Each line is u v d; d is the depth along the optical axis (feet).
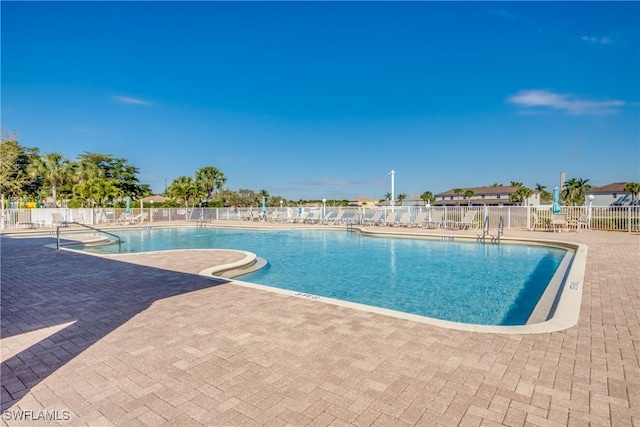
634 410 7.82
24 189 108.17
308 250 42.78
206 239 56.75
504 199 186.60
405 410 7.93
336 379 9.36
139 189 157.48
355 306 16.02
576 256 28.17
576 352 10.80
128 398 8.63
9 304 16.79
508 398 8.36
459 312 19.10
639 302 15.93
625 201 161.38
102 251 42.70
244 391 8.86
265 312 15.20
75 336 12.71
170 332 12.98
